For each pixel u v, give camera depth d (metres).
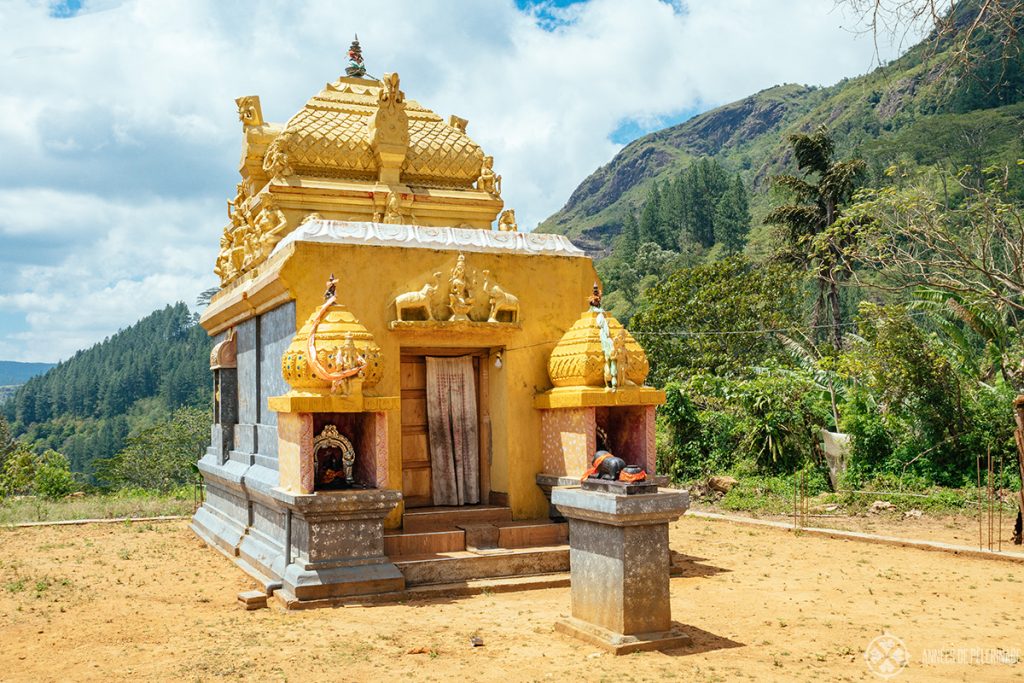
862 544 12.25
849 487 17.75
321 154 11.80
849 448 18.72
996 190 18.41
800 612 8.29
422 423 10.74
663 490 7.34
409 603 8.64
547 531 10.10
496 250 10.60
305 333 9.05
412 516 9.99
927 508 15.46
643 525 7.06
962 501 15.60
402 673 6.33
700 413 21.44
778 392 20.28
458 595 8.99
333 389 8.80
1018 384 17.20
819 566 10.64
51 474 23.84
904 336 18.61
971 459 17.52
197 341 156.50
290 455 9.09
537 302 10.75
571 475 9.91
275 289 10.05
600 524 7.23
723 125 178.50
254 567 10.20
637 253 81.50
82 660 6.74
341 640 7.21
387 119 11.95
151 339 186.12
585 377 9.85
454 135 13.01
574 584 7.54
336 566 8.71
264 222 11.30
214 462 13.63
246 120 12.92
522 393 10.56
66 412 138.50
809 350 26.25
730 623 7.86
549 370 10.45
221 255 13.90
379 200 11.78
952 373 18.34
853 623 7.86
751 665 6.52
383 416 9.20
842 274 31.20
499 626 7.69
